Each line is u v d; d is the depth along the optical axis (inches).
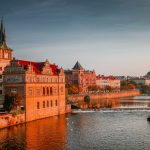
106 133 4286.4
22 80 5285.4
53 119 5595.5
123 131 4431.6
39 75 5698.8
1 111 5128.0
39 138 3964.1
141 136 4077.3
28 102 5295.3
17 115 4982.8
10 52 6446.9
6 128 4613.7
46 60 6023.6
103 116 6033.5
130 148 3464.6
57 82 6309.1
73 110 6963.6
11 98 5036.9
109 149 3430.1
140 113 6515.8
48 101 5964.6
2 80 5625.0
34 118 5462.6
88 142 3752.5
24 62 5723.4
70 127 4746.6
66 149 3440.0
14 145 3619.6
